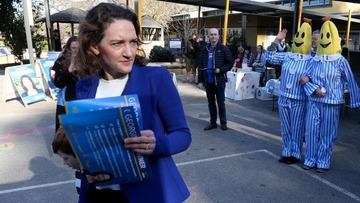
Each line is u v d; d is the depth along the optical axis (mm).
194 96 9188
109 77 1442
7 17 15953
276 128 6109
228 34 21562
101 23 1275
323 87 3848
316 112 3969
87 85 1464
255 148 4969
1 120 6504
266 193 3498
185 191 1497
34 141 5199
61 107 2189
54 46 14703
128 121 1104
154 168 1376
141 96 1362
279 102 4309
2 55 18906
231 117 6926
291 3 20891
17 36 16375
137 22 1396
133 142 1134
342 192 3543
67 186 3619
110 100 1196
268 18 21812
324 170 4074
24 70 8078
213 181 3779
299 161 4438
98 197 1492
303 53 4070
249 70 9836
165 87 1402
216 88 5785
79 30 1363
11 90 8273
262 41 22391
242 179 3844
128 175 1219
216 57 5672
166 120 1402
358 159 4555
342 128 6254
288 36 22953
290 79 4105
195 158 4516
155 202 1365
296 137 4258
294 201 3330
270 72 10266
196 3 11188
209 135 5621
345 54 10000
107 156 1152
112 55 1301
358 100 3883
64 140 1345
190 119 6707
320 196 3447
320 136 4031
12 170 4051
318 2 21422
